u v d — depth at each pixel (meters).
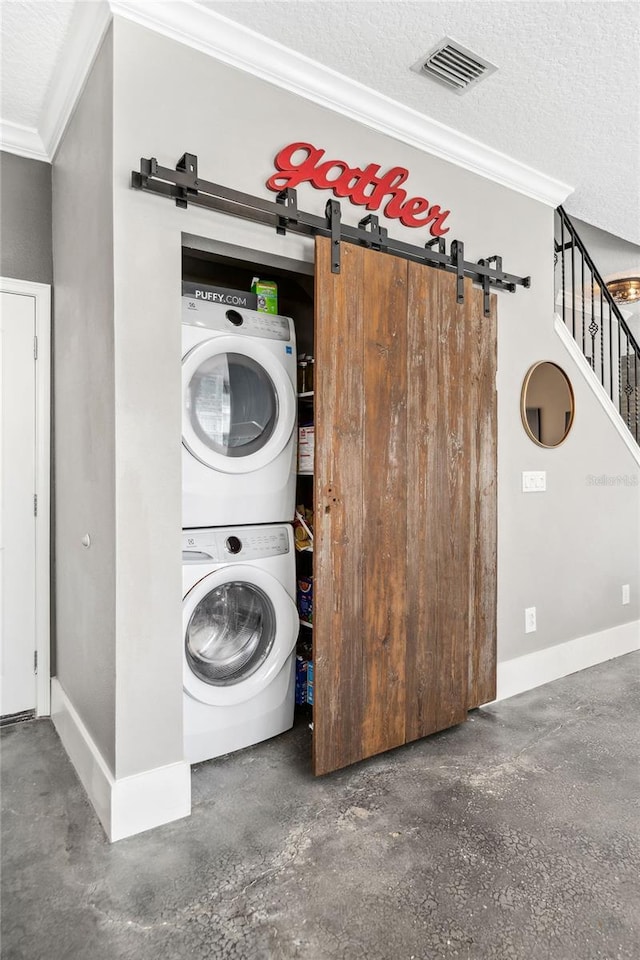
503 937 1.38
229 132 1.93
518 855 1.67
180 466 1.85
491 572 2.65
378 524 2.21
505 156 2.69
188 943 1.37
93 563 1.98
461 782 2.06
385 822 1.82
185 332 2.08
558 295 4.53
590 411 3.28
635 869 1.61
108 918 1.44
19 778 2.10
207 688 2.13
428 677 2.38
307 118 2.11
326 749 2.06
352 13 1.81
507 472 2.84
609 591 3.44
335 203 2.09
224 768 2.15
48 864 1.63
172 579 1.84
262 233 2.00
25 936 1.38
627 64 2.06
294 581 2.39
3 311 2.55
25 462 2.61
